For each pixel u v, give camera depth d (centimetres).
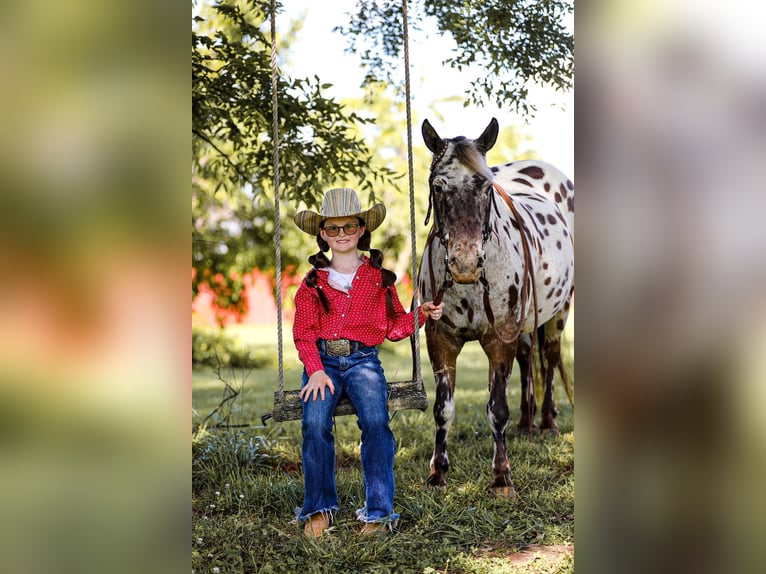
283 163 490
